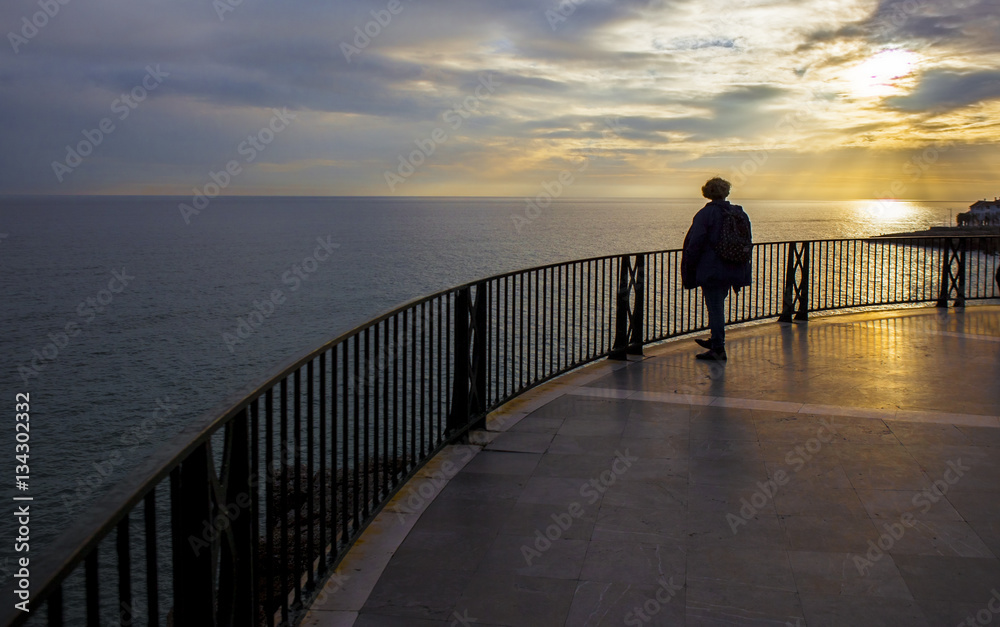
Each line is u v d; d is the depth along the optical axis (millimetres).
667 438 5188
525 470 4598
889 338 8594
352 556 3494
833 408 5855
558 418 5656
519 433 5309
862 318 9922
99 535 1393
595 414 5750
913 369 7086
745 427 5414
